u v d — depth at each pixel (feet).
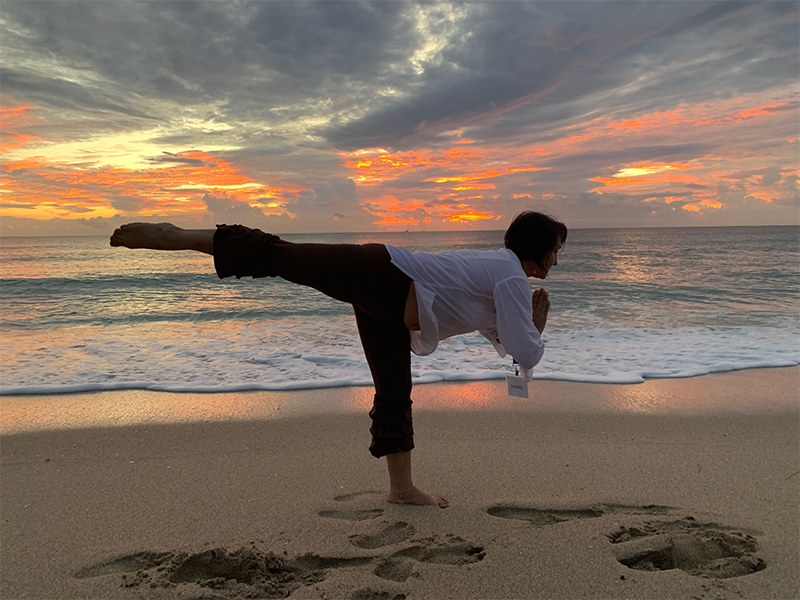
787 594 5.97
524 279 6.97
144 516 8.14
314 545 7.16
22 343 23.20
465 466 10.15
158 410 13.94
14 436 12.00
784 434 12.03
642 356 20.22
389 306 6.82
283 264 6.50
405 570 6.61
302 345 22.56
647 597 5.96
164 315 32.27
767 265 67.10
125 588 6.13
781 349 21.16
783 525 7.69
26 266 74.74
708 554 6.98
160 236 6.63
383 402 8.07
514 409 13.88
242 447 11.32
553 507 8.38
